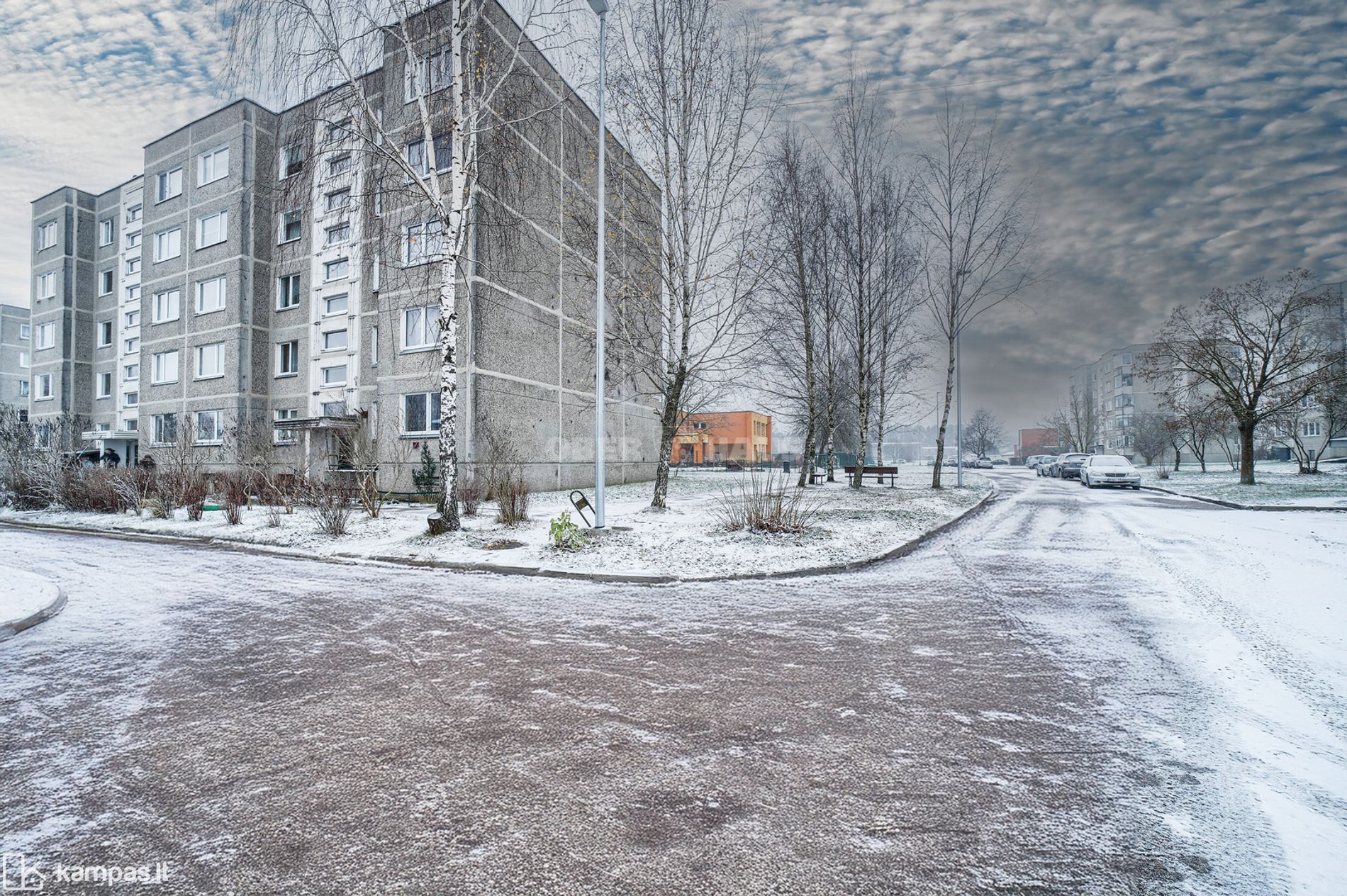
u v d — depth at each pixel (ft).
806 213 73.15
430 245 64.90
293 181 41.06
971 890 7.66
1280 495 72.43
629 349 55.67
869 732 12.37
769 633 19.84
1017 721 12.91
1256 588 25.54
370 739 12.19
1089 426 241.14
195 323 94.53
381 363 74.08
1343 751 11.52
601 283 39.52
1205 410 103.19
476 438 66.80
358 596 25.81
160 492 55.88
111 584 28.55
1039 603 23.71
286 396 89.10
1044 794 9.99
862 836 8.82
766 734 12.29
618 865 8.20
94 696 14.62
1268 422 123.34
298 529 44.83
